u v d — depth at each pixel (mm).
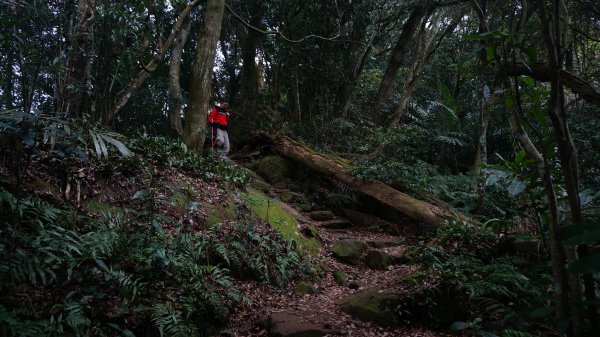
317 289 5371
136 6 8469
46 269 3312
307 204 9164
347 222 8562
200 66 8727
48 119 3582
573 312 1771
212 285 4277
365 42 13062
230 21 14445
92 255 3543
